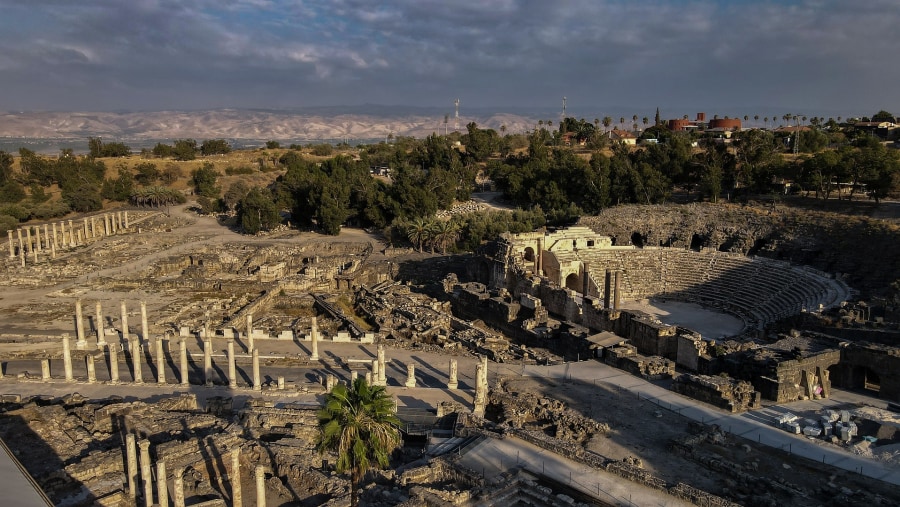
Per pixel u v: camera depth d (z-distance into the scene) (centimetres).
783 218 11912
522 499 4200
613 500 4103
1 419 5241
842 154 13050
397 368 6838
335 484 4181
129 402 5778
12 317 8931
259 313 9581
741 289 10131
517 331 8512
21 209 16688
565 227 12900
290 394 6056
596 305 8550
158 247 14000
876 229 10250
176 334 8019
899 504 4056
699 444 4988
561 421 5369
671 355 7475
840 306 7788
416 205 15388
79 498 4034
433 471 4500
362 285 10881
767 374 6012
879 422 5375
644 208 13750
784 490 4197
